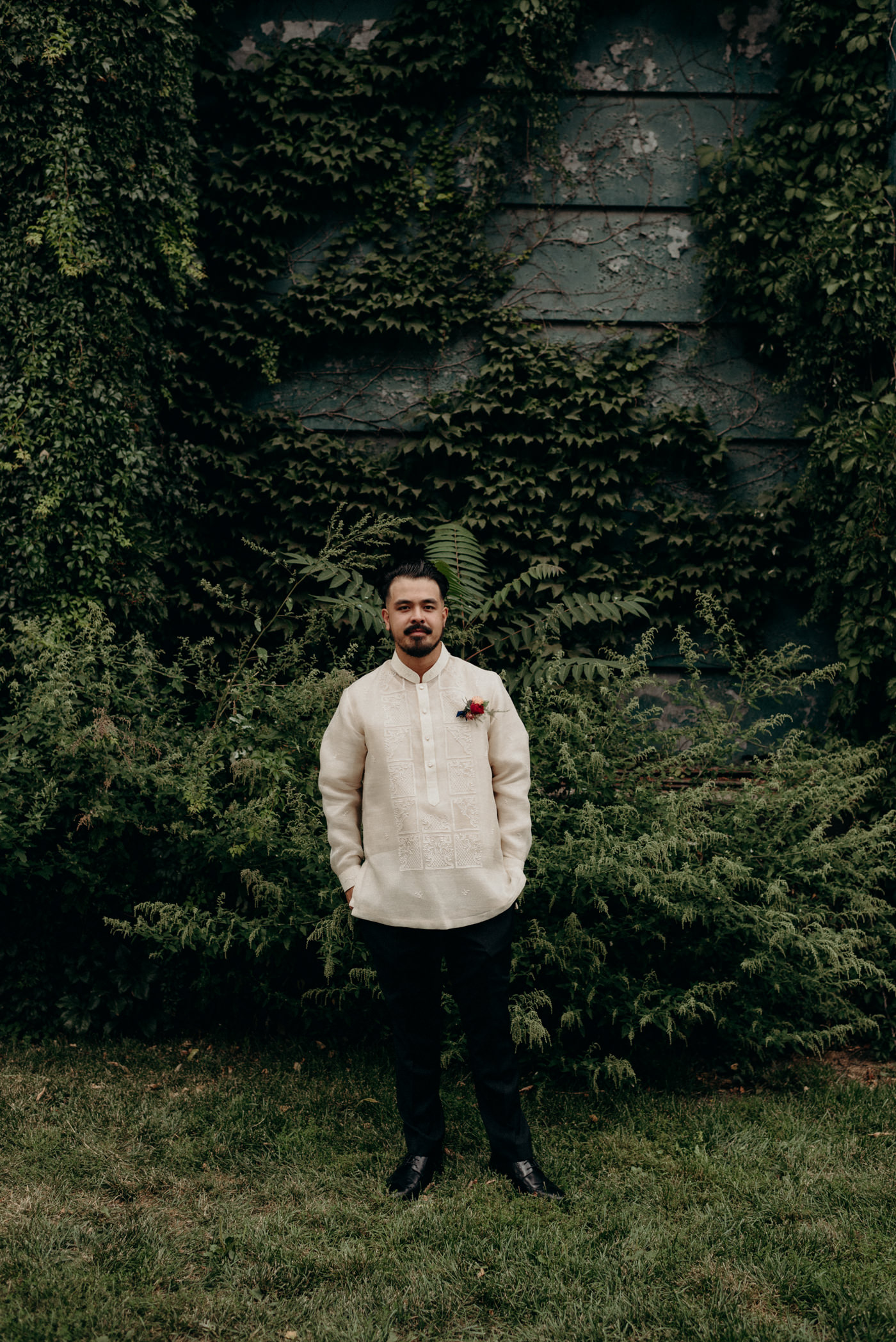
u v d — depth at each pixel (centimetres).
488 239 593
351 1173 297
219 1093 348
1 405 482
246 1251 253
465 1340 222
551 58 579
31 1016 398
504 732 286
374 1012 402
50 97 480
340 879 287
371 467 580
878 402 534
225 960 401
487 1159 303
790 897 409
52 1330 215
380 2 588
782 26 578
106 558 491
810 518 569
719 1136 329
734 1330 223
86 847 398
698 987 371
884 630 503
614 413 586
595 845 371
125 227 504
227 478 577
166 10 510
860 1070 405
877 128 554
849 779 439
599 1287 239
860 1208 282
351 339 593
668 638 586
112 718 422
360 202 588
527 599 579
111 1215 269
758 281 577
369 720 279
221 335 571
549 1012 383
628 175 595
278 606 556
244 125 584
